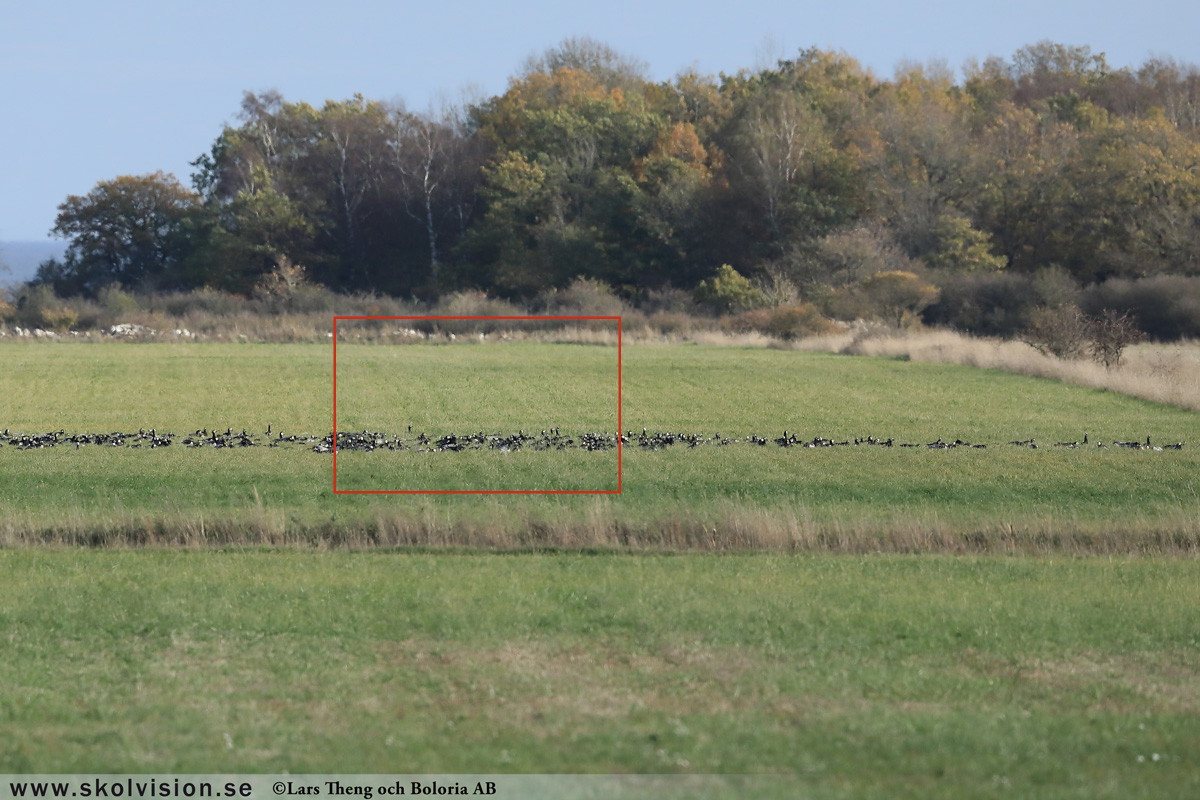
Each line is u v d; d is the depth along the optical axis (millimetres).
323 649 49375
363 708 42312
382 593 58469
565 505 83188
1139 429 119000
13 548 70750
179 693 43875
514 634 51656
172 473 93625
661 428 121938
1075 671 47219
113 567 64438
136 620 53375
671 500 85562
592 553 70875
